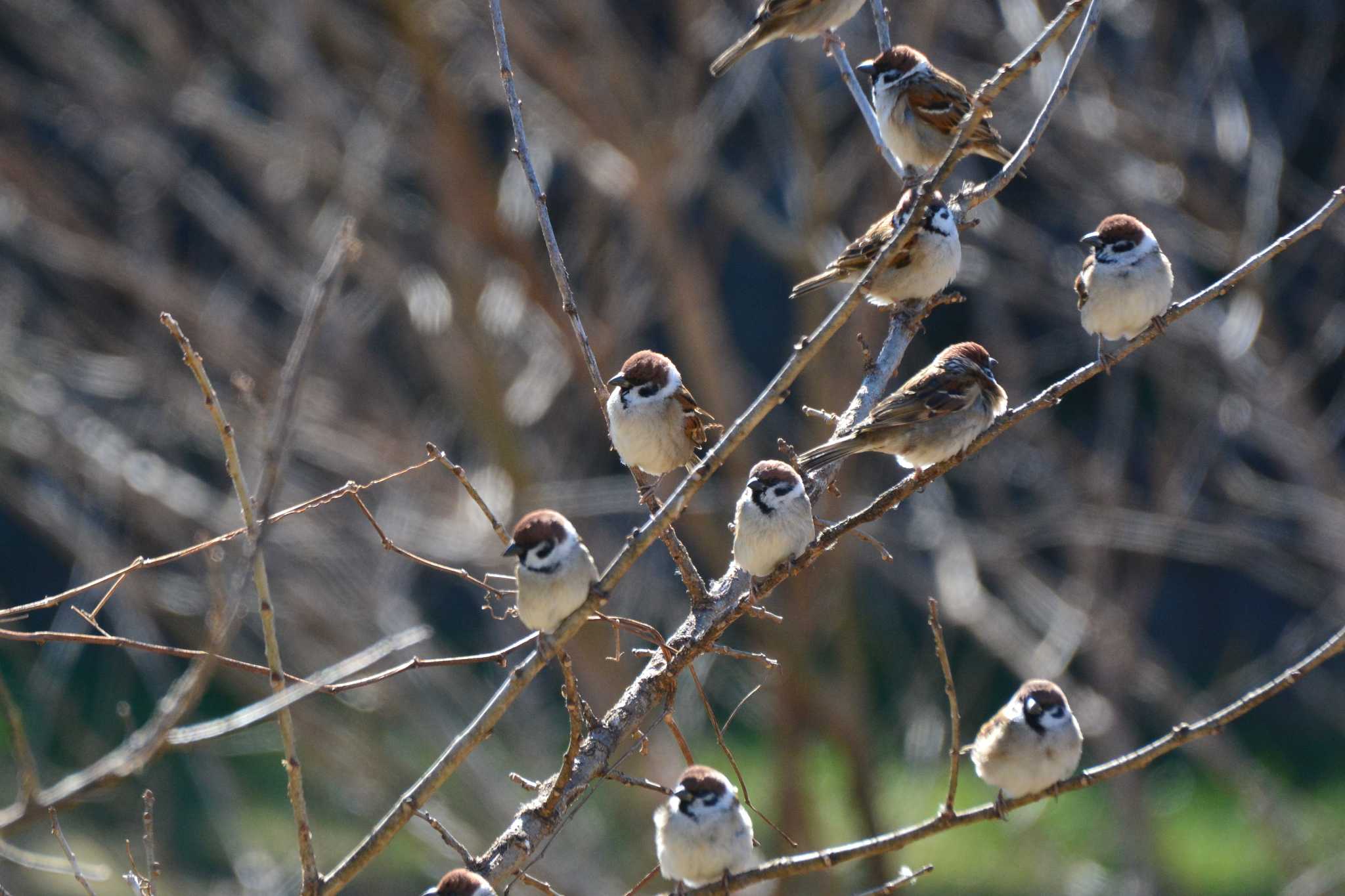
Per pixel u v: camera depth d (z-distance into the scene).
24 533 22.00
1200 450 16.19
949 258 7.46
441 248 15.07
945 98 8.10
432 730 15.38
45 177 15.10
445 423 16.94
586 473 16.81
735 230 20.72
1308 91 15.50
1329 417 16.05
